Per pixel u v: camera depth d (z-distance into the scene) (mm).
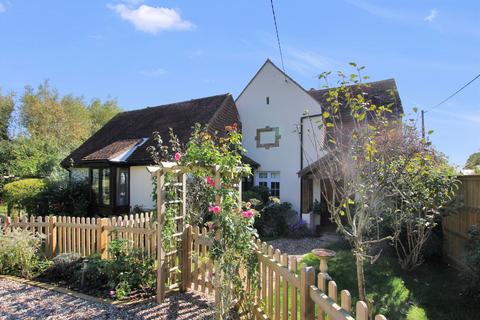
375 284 5973
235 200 4688
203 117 14438
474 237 5621
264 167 14734
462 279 5809
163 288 5090
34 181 15359
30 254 6395
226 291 4207
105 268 5496
